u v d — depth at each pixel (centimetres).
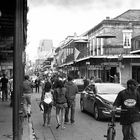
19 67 876
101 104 1400
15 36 874
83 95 1730
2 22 1423
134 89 752
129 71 4056
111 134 783
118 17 4922
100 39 4466
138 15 4969
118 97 763
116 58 3878
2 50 2159
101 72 4203
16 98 872
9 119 1385
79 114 1669
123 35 4425
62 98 1230
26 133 1091
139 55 3847
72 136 1091
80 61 4550
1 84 2305
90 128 1250
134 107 745
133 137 751
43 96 1292
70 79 1345
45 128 1253
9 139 980
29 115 1491
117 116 1266
